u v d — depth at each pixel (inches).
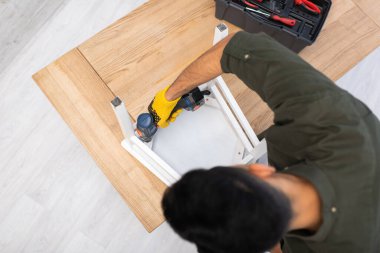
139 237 63.6
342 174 19.5
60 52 71.2
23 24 72.6
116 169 41.8
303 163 20.6
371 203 20.0
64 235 63.2
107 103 42.3
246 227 14.6
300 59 22.0
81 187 65.3
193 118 44.4
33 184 64.9
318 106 20.2
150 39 44.5
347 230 20.0
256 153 39.8
